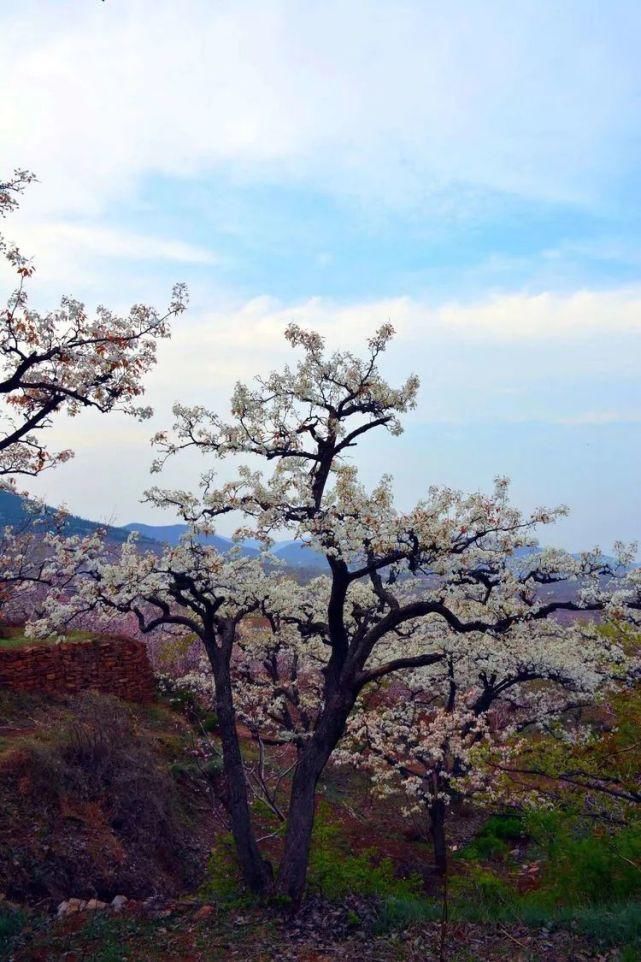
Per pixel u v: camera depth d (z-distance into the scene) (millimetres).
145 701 22359
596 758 12539
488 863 14695
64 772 14398
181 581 11984
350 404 12516
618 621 12469
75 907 11367
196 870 14633
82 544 12227
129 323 11531
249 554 13039
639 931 8445
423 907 10148
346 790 20297
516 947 8578
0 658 18500
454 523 10984
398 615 11680
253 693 17953
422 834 17156
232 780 11789
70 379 11219
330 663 12469
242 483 11984
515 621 12016
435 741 15070
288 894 10695
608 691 15586
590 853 10586
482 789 15719
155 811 15133
